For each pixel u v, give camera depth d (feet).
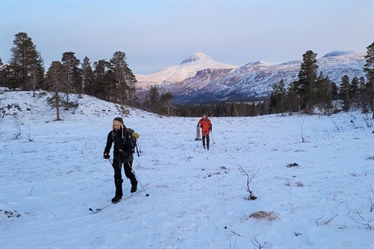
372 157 33.71
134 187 24.57
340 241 13.51
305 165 32.04
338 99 301.84
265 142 57.57
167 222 17.26
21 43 178.50
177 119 157.99
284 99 214.90
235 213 18.12
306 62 178.09
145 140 68.23
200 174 30.40
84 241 15.31
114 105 186.50
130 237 15.46
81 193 25.36
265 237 14.48
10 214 20.03
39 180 30.68
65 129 107.24
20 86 194.80
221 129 92.68
